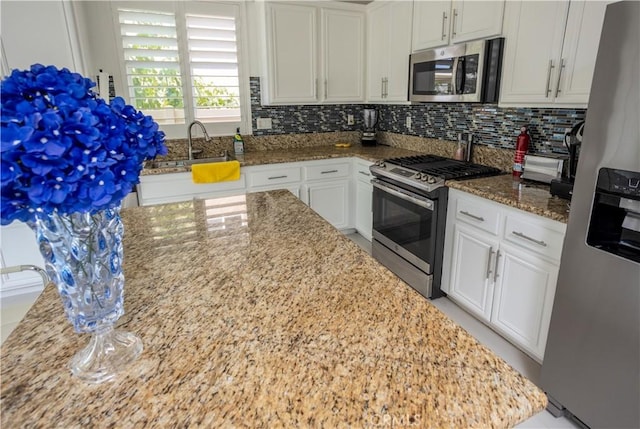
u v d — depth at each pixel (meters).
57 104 0.58
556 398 1.65
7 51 2.43
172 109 3.27
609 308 1.38
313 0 3.28
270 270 1.15
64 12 2.48
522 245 1.84
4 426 0.60
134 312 0.93
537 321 1.82
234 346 0.79
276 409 0.63
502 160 2.58
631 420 1.36
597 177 1.34
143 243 1.37
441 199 2.34
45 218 0.64
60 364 0.75
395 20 3.10
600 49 1.28
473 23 2.33
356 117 4.06
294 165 3.29
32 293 2.80
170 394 0.67
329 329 0.85
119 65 3.04
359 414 0.62
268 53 3.24
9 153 0.52
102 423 0.61
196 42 3.23
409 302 0.96
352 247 1.32
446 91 2.55
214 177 2.99
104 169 0.60
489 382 0.69
